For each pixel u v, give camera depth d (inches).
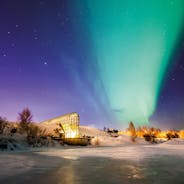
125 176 289.4
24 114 1277.1
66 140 1326.3
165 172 320.2
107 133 2235.5
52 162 463.5
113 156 611.2
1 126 1159.6
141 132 2475.4
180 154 658.2
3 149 906.1
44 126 1593.3
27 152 804.0
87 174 308.3
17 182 259.4
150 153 705.0
